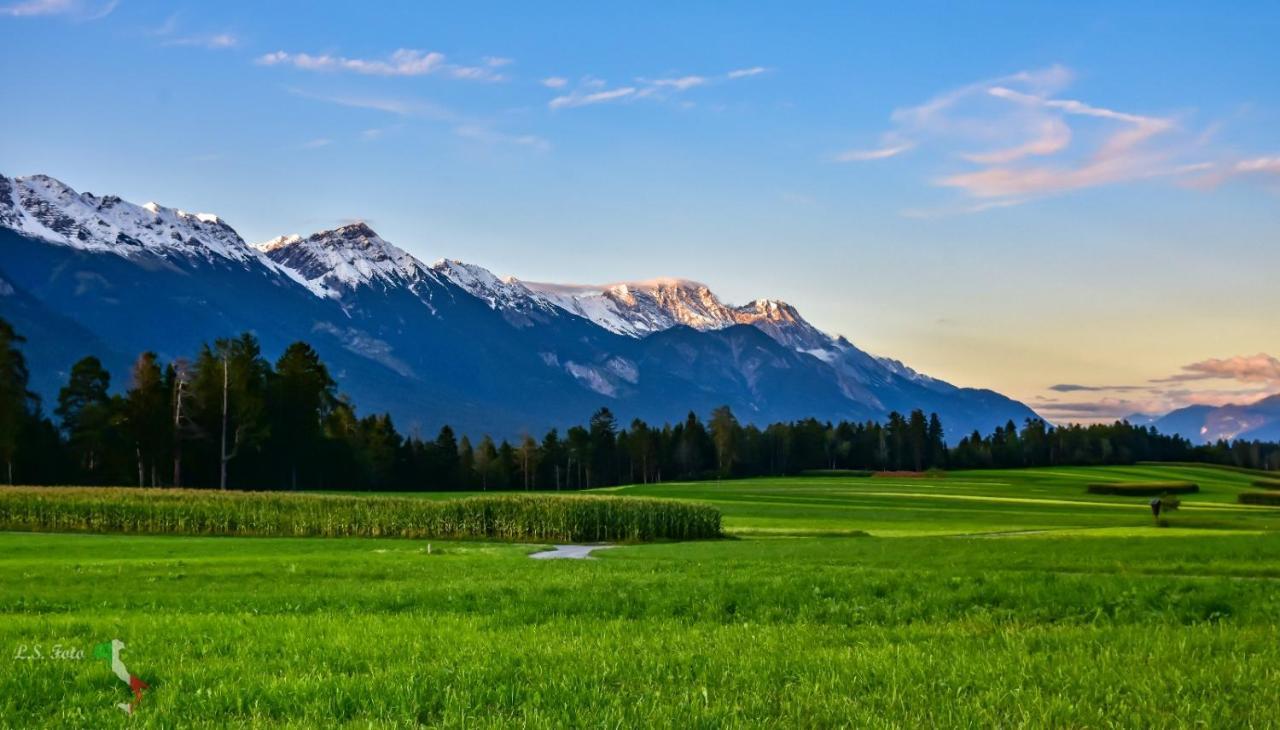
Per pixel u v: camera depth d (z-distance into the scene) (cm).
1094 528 8144
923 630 1900
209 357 12281
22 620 2050
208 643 1692
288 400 13250
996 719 1141
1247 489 16988
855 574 2962
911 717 1152
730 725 1102
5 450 10538
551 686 1291
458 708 1182
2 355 10306
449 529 7662
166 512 7331
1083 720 1149
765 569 3384
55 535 6469
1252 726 1123
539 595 2525
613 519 7638
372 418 16788
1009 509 11669
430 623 2008
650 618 2156
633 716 1141
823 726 1127
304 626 1919
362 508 7619
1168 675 1383
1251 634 1802
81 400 11956
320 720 1137
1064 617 2147
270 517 7494
